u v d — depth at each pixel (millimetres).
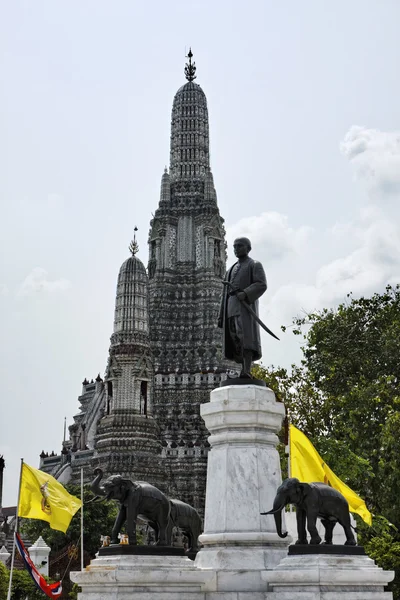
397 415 57531
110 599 20906
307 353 77125
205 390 118875
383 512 57250
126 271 115188
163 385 119562
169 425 116188
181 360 122125
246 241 27109
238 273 26750
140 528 85750
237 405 24656
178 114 139125
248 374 26031
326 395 69750
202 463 111188
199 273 127875
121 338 111188
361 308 78000
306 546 21609
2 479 98750
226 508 24047
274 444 25203
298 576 20828
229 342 26578
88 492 80125
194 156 136250
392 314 76500
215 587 22125
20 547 34000
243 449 24531
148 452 106438
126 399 108438
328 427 65312
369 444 62281
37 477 34062
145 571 21000
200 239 129750
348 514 22562
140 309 113375
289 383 63562
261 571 22406
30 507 33844
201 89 141875
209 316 124625
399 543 47312
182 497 108812
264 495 24188
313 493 22125
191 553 25531
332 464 53188
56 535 78312
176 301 127062
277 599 21297
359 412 63062
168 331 124812
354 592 20953
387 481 57094
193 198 133250
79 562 77750
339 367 73125
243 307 26344
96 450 108562
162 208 132875
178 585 21469
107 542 24234
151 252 131875
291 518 32844
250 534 23391
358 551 22016
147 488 22703
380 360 73500
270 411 24828
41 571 58719
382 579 21500
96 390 141125
